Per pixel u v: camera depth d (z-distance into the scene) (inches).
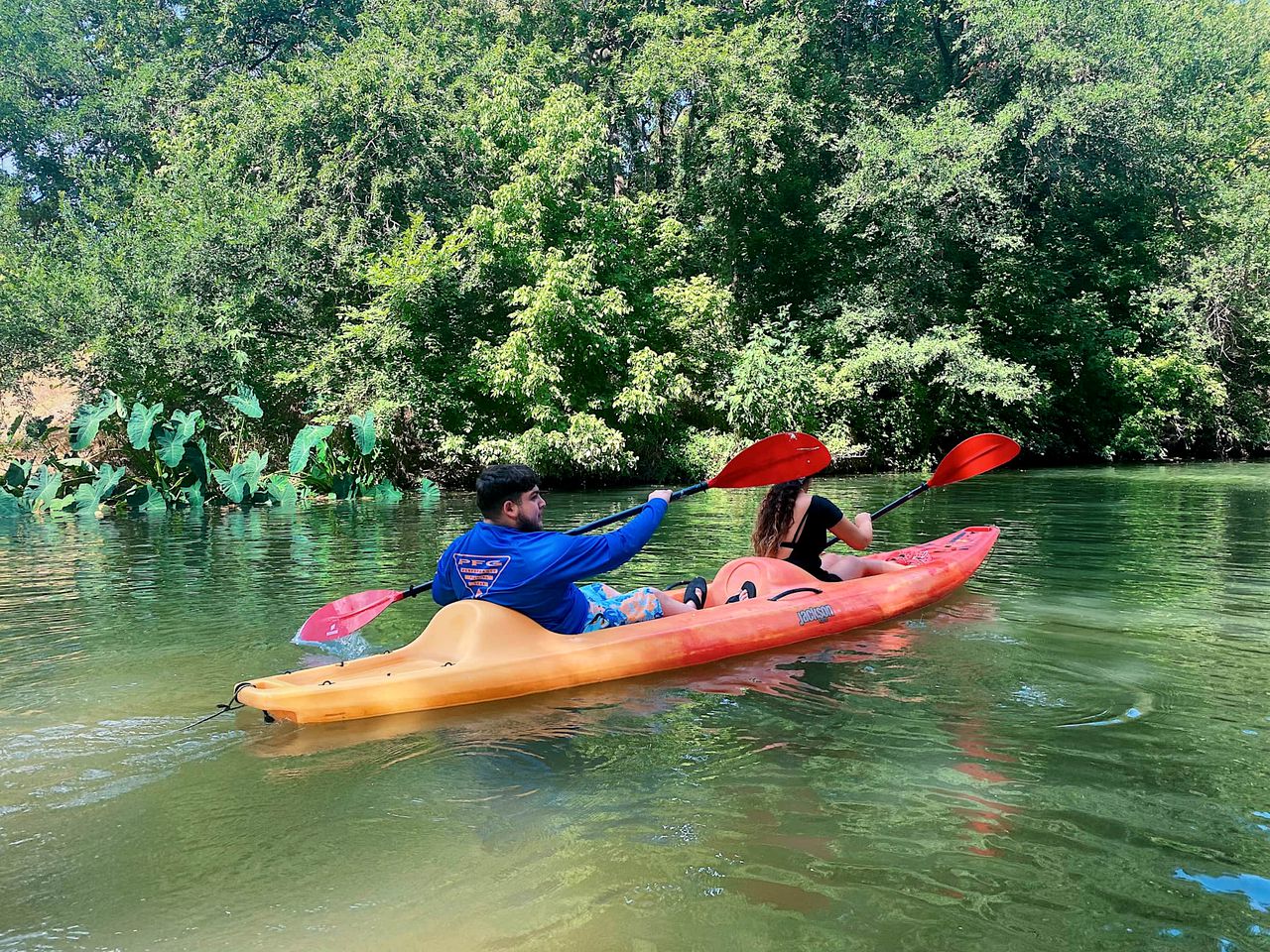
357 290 582.9
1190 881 75.0
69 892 75.4
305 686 118.6
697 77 649.6
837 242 717.3
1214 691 125.7
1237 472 592.1
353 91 595.8
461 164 632.4
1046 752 103.4
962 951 65.6
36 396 626.8
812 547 182.2
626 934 68.1
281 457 556.4
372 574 228.5
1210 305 736.3
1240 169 808.9
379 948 66.8
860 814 87.7
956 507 374.9
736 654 147.9
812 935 67.6
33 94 806.5
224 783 97.5
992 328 714.8
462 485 564.7
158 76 747.4
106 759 105.0
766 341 611.8
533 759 103.5
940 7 757.9
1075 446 765.9
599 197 640.4
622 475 575.2
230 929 69.6
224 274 539.2
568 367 574.9
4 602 196.2
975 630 163.2
